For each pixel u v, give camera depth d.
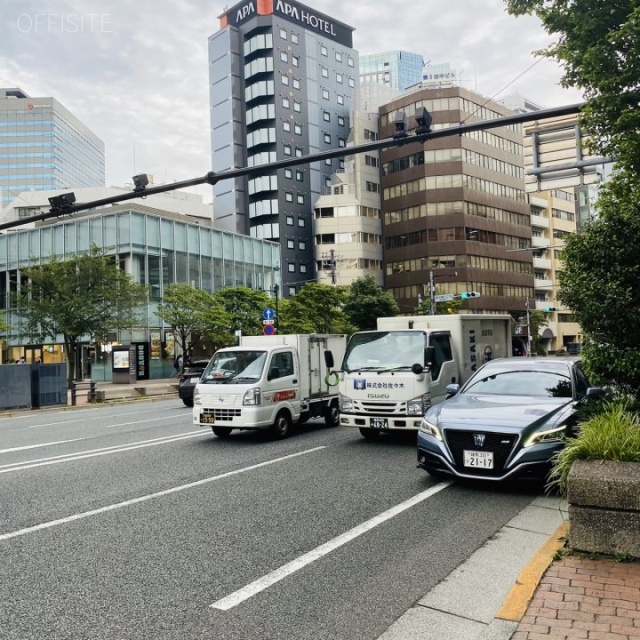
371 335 10.98
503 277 74.50
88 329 26.62
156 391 29.95
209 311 34.75
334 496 6.72
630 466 4.46
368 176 76.62
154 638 3.47
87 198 67.19
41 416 19.31
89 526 5.69
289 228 77.00
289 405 11.59
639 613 3.40
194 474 8.10
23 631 3.57
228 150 80.31
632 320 7.09
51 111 124.25
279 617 3.71
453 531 5.40
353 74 89.50
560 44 9.66
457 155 71.00
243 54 81.44
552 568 4.12
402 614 3.73
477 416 6.91
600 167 22.19
